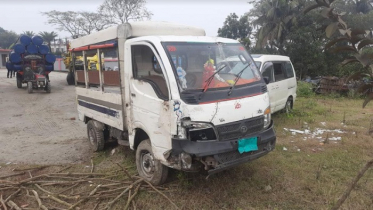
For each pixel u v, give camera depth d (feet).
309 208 12.31
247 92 13.42
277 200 12.98
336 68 59.98
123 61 15.65
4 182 15.24
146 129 13.79
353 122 26.89
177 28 16.72
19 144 23.16
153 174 14.20
